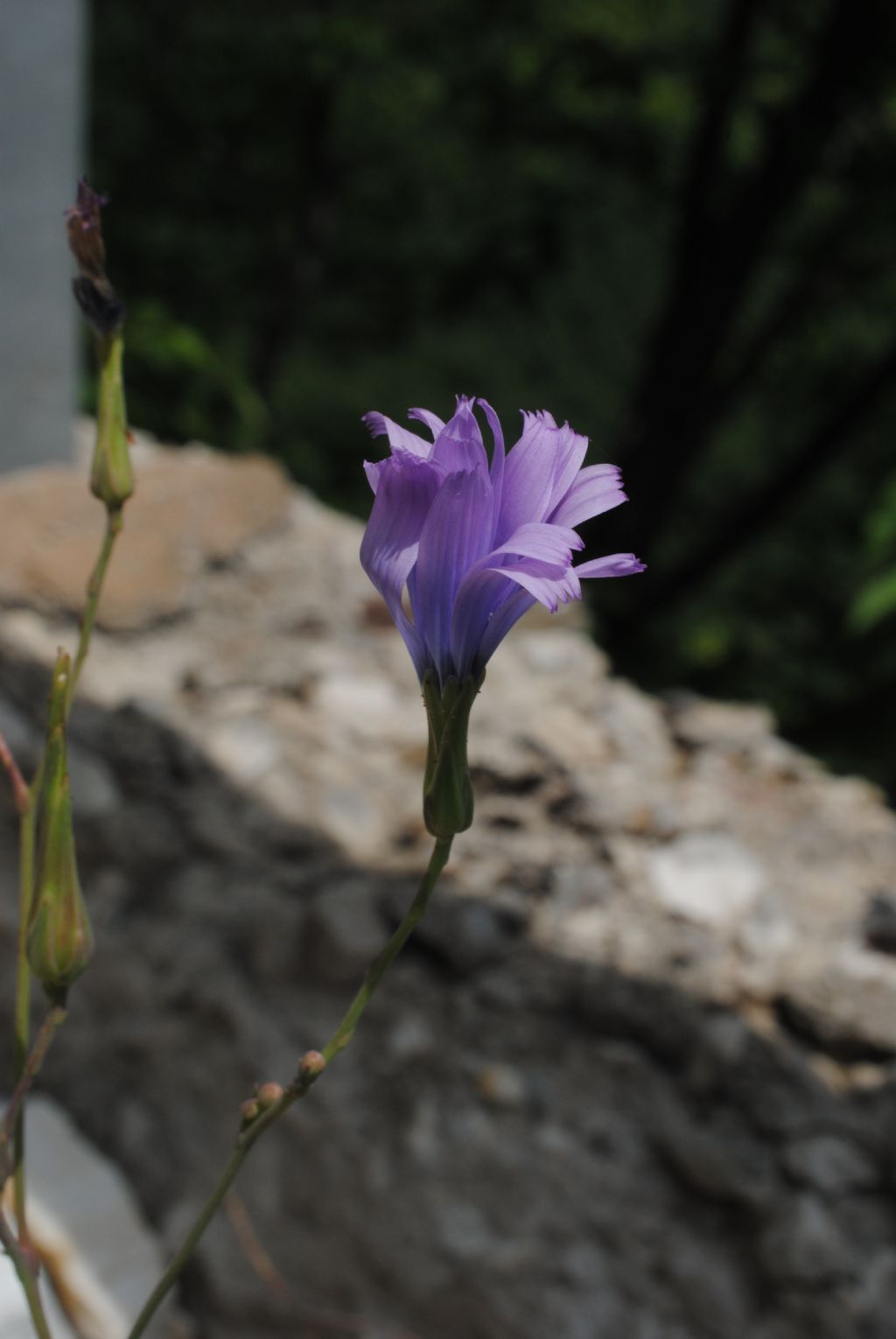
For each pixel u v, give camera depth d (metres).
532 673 0.77
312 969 0.58
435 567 0.27
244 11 1.71
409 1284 0.54
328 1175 0.55
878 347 1.65
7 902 0.59
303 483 1.81
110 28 1.76
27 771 0.63
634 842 0.64
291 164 1.84
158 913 0.60
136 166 1.85
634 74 1.62
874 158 1.47
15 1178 0.30
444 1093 0.55
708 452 2.03
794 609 1.78
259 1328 0.56
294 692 0.74
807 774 0.72
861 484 1.81
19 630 0.71
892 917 0.59
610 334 2.46
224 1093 0.57
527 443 0.27
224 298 1.91
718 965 0.58
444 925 0.58
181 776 0.66
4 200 0.79
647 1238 0.53
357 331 2.13
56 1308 0.51
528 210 1.95
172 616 0.75
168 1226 0.56
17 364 0.82
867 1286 0.51
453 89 1.72
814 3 1.41
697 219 1.49
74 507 0.76
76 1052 0.59
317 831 0.64
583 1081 0.56
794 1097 0.54
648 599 1.68
